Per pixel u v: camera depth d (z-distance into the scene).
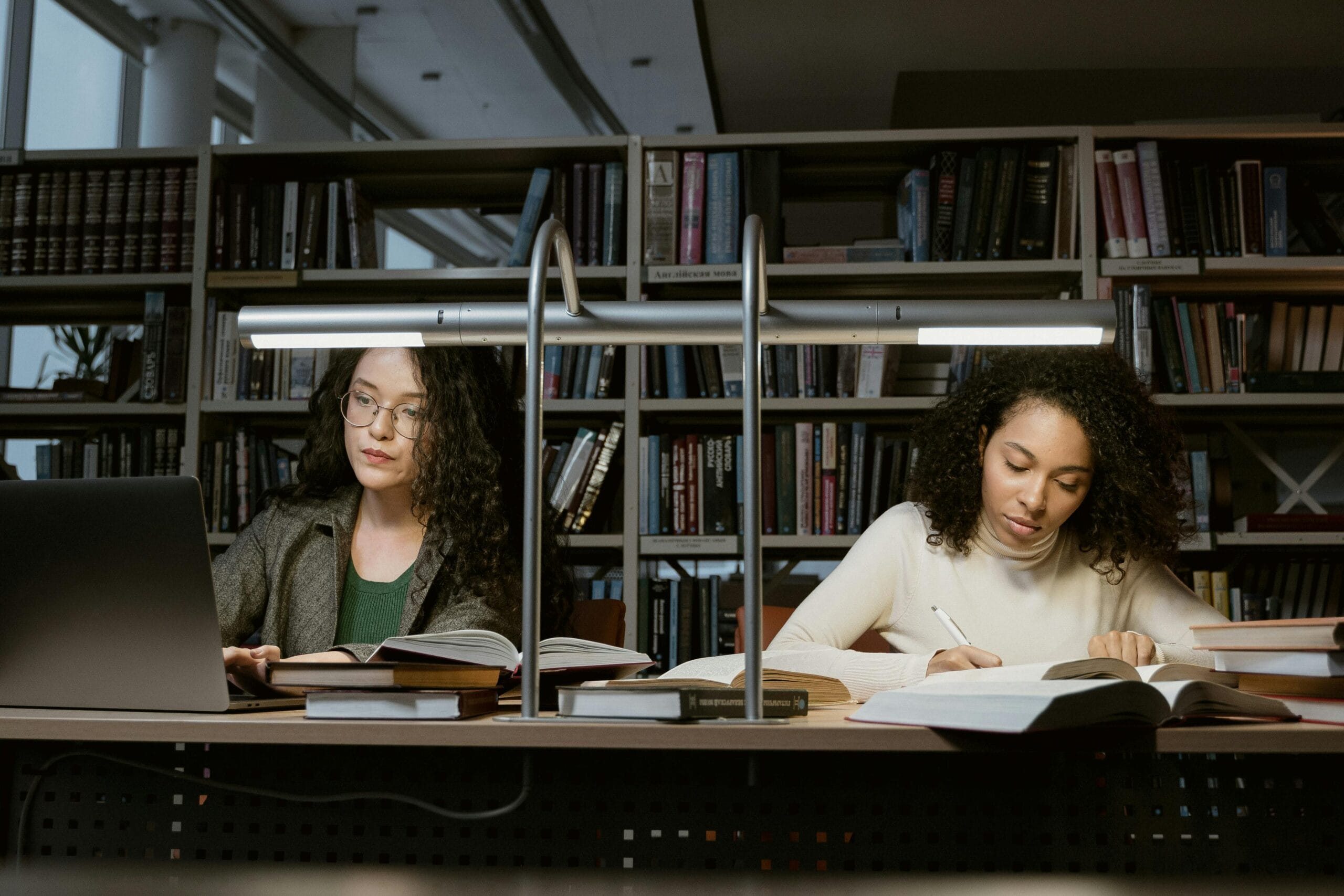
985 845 0.91
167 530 0.95
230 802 0.97
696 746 0.81
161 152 2.87
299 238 2.86
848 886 0.65
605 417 2.89
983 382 1.79
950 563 1.80
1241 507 2.93
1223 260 2.67
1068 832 0.91
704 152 2.87
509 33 4.93
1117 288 2.73
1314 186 2.98
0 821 0.99
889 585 1.82
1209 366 2.70
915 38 3.77
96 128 4.40
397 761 0.95
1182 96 3.96
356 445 1.67
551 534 1.79
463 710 0.90
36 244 2.89
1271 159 2.86
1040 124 4.05
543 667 1.09
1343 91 3.88
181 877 0.66
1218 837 0.91
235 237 2.88
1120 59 3.89
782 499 2.72
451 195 3.12
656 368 2.78
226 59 4.89
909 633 1.80
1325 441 2.91
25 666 1.01
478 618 1.54
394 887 0.66
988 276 2.80
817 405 2.74
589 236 2.82
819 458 2.73
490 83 5.41
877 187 3.07
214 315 2.83
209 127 4.62
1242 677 1.03
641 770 0.93
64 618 0.99
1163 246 2.69
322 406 1.82
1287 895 0.61
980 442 1.77
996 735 0.80
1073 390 1.67
